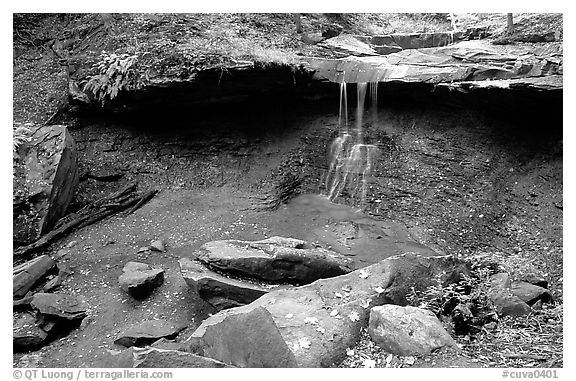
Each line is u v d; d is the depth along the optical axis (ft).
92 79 31.94
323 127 34.71
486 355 13.12
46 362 18.08
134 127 33.91
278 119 35.45
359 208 31.55
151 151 33.53
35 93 34.09
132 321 20.06
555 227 24.84
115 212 28.84
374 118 33.17
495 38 35.35
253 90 32.86
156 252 25.08
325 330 14.12
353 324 14.65
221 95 32.58
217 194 31.89
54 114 33.12
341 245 26.84
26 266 22.40
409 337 13.17
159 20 33.88
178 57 30.37
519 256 24.32
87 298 21.68
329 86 33.50
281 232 28.04
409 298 16.24
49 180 26.30
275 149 34.76
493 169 28.66
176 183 32.50
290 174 33.81
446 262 18.15
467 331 14.78
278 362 12.12
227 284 19.31
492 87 26.37
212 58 30.12
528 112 27.50
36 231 25.25
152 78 30.45
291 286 20.20
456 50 33.19
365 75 31.96
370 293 16.05
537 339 14.37
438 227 28.07
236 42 33.55
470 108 29.73
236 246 21.88
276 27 38.45
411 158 31.37
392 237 27.96
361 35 42.06
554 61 26.58
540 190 26.71
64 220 27.17
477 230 26.91
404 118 32.40
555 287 21.11
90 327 20.07
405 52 35.65
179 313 20.16
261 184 33.04
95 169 31.65
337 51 37.17
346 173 33.06
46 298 20.31
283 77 32.27
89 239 26.17
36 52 36.63
